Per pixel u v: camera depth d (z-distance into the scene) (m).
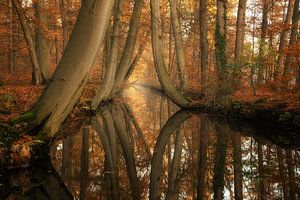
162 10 32.28
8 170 7.74
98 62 36.66
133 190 7.51
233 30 31.86
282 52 14.42
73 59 8.96
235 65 17.64
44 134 8.89
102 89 18.84
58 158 9.54
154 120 18.89
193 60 32.72
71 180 7.89
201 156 10.65
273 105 14.13
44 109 8.92
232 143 12.12
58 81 9.00
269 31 16.14
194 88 22.86
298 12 16.08
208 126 15.62
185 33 35.12
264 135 13.33
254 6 25.94
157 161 10.30
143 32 32.06
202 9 19.94
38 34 22.23
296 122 12.48
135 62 32.03
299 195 6.97
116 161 10.12
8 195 6.63
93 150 11.16
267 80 18.47
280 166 9.17
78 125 15.71
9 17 26.00
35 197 6.57
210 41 32.31
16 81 23.16
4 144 7.83
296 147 11.18
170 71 34.47
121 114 20.92
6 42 29.14
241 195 7.12
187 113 19.86
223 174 8.78
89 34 8.90
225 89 17.77
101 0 8.80
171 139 13.38
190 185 8.00
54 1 28.25
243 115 15.91
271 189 7.41
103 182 8.02
